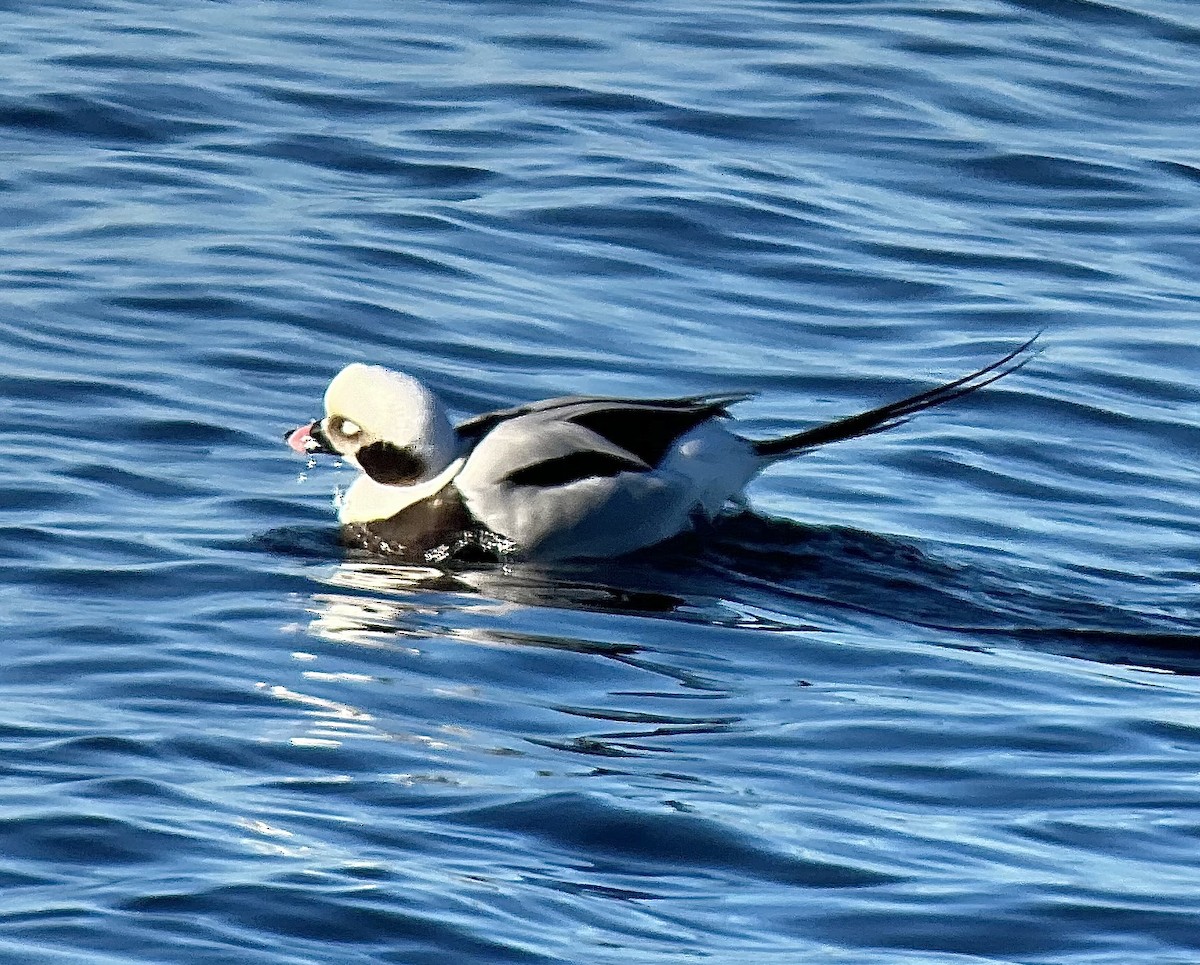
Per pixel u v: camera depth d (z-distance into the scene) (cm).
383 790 1021
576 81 2353
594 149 2172
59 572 1311
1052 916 914
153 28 2452
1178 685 1221
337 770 1045
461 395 1658
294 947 858
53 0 2556
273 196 2027
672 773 1057
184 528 1405
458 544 1411
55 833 948
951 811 1024
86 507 1420
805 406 1680
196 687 1147
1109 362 1780
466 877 928
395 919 884
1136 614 1338
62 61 2309
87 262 1844
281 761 1053
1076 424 1664
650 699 1166
